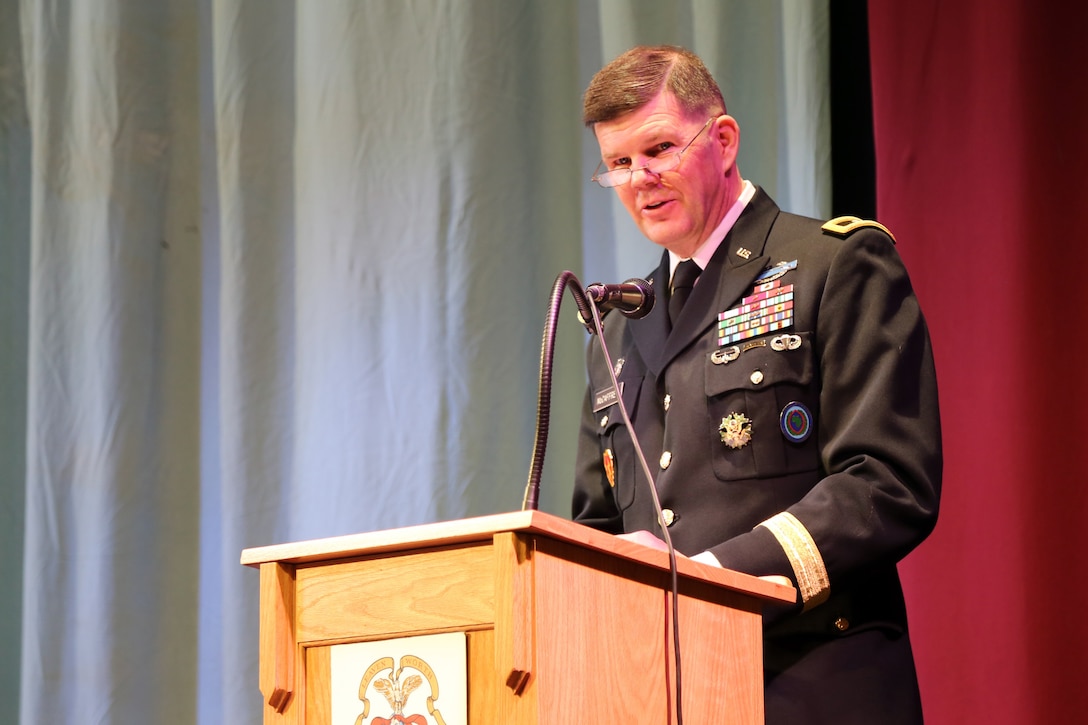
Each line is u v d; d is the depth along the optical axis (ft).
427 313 15.79
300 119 16.89
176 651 16.22
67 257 16.90
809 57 14.28
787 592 8.02
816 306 9.84
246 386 16.35
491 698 6.37
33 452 16.47
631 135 10.41
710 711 7.33
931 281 13.92
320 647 7.00
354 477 15.74
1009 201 13.70
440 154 16.02
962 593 13.42
